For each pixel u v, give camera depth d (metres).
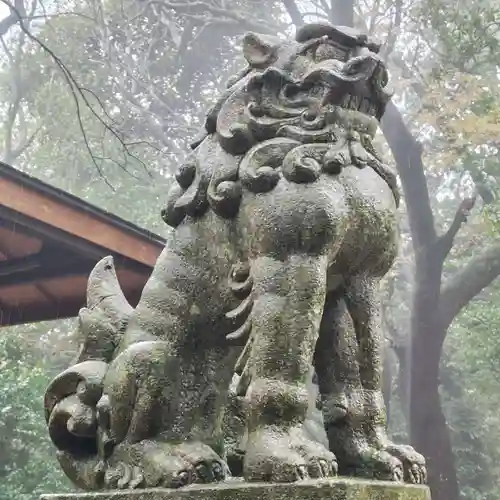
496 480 11.77
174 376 1.78
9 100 14.08
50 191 3.91
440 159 8.80
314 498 1.42
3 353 8.66
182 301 1.81
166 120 12.03
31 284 4.71
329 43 1.76
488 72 9.36
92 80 12.06
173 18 12.45
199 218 1.83
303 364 1.58
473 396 12.27
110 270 2.12
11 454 7.59
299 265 1.60
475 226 9.82
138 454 1.73
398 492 1.53
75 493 1.76
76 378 1.89
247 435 1.62
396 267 10.37
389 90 1.78
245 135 1.73
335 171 1.65
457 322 11.43
